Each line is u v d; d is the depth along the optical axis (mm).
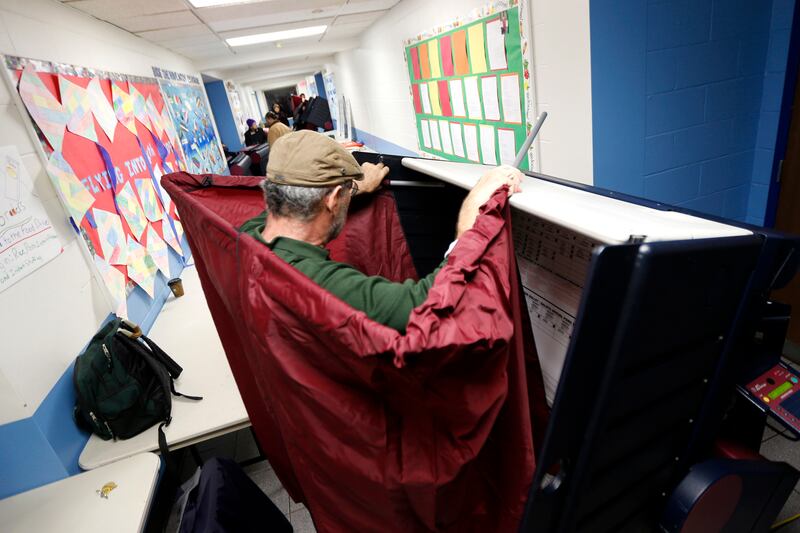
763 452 1595
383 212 1371
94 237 1816
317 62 8039
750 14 1739
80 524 1135
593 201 704
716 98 1827
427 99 3529
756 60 1821
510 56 2166
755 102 1889
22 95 1534
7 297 1266
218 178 1396
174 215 3039
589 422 599
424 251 1463
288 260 794
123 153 2344
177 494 1429
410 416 667
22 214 1399
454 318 570
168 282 2473
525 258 967
